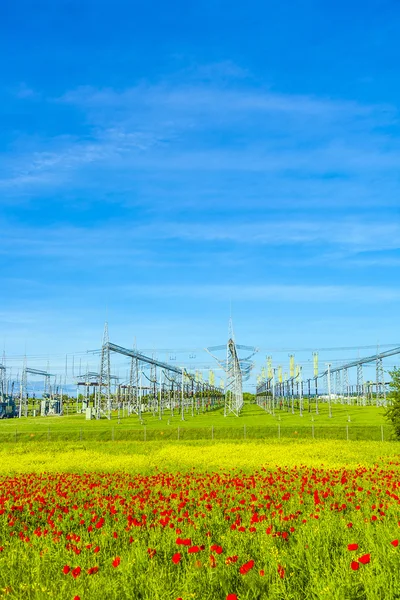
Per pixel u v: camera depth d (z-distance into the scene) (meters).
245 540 12.78
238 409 119.19
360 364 140.62
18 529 17.38
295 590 9.41
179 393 140.25
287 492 20.86
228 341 106.81
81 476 30.89
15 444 56.25
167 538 13.50
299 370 120.62
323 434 61.06
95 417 104.88
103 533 14.72
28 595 10.12
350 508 17.94
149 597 9.52
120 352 108.38
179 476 28.62
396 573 9.47
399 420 53.44
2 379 146.38
